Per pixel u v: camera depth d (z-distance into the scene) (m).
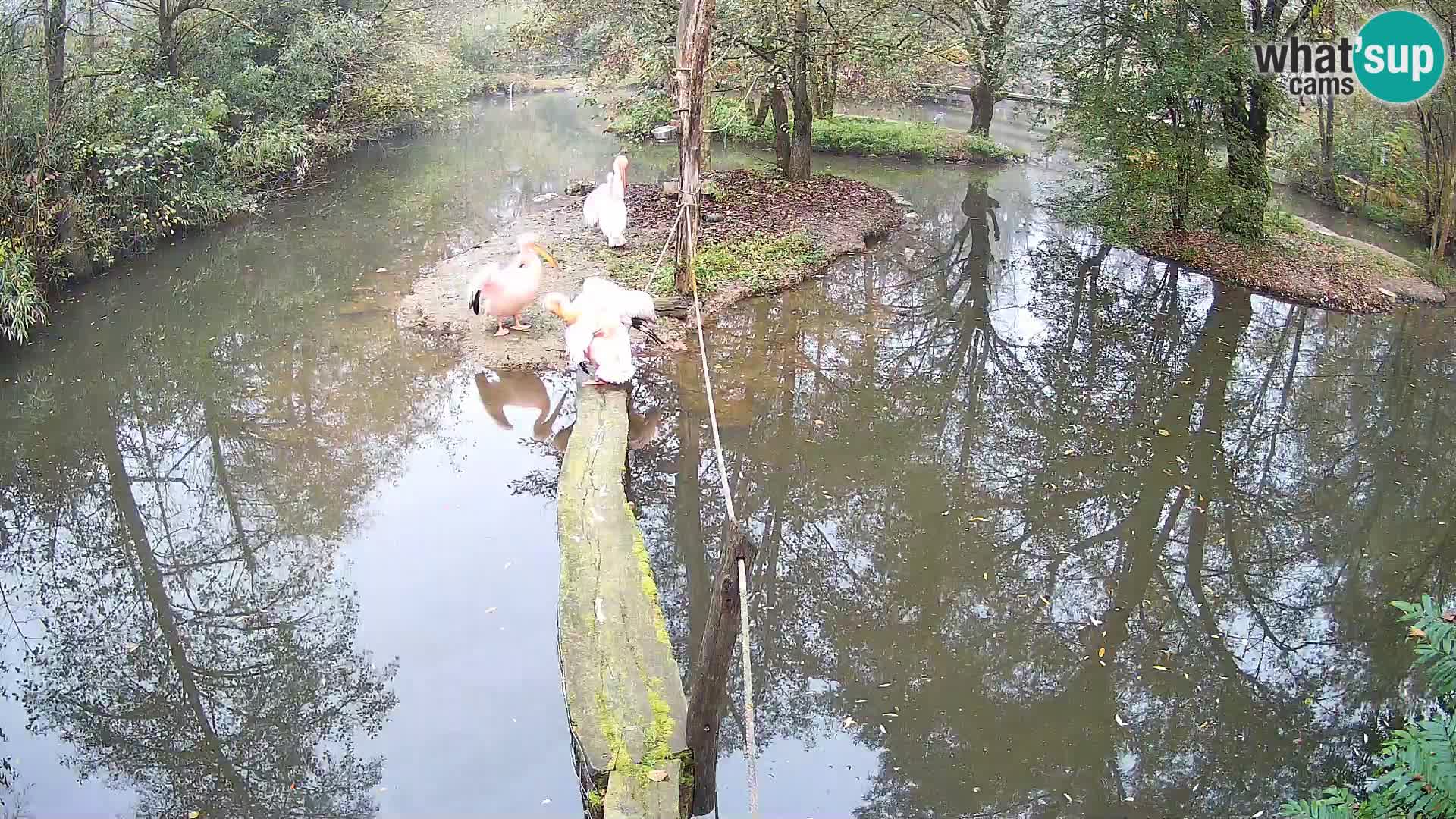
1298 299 13.95
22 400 10.52
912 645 7.33
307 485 9.32
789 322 12.64
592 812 5.00
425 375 10.84
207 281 13.75
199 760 6.16
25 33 12.31
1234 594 8.12
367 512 8.61
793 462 9.70
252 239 15.66
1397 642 7.50
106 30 15.61
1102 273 15.50
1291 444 10.46
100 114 13.30
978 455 10.08
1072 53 15.39
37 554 8.48
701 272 13.16
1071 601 7.89
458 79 26.33
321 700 6.50
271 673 6.93
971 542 8.63
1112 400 11.34
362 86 20.95
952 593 7.96
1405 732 4.19
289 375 11.15
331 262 14.62
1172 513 9.20
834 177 19.31
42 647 7.29
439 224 16.67
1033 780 6.01
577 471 7.75
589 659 5.75
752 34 16.27
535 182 20.00
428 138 24.59
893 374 11.72
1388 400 11.40
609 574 6.48
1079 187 20.05
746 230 15.40
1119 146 14.94
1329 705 6.80
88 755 6.22
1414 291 14.16
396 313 12.48
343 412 10.43
